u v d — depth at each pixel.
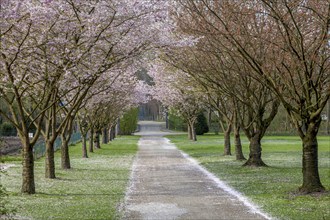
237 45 15.05
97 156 34.06
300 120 15.13
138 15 13.83
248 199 13.95
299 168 23.14
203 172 22.42
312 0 13.27
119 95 30.69
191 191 15.90
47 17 12.12
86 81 15.44
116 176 20.64
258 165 24.27
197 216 11.31
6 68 13.26
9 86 17.75
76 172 22.17
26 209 11.89
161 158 31.95
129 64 16.64
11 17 10.84
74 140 51.34
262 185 16.95
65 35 13.39
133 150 41.62
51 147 19.50
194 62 21.05
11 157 29.61
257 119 24.08
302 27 15.54
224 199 14.03
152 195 14.96
